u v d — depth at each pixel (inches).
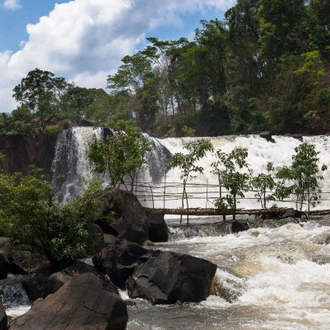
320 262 581.6
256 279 519.5
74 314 370.3
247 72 2514.8
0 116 1574.8
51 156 1551.4
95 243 653.3
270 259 589.0
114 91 2994.6
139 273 506.6
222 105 2322.8
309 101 2041.1
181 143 1588.3
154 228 809.5
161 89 2827.3
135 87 3011.8
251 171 1294.3
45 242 540.7
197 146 1115.9
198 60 2502.5
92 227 570.6
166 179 1409.9
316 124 1988.2
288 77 2102.6
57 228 546.0
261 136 1610.5
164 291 477.4
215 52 2508.6
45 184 552.1
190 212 943.0
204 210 956.6
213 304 467.5
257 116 2223.2
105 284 495.5
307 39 2404.0
